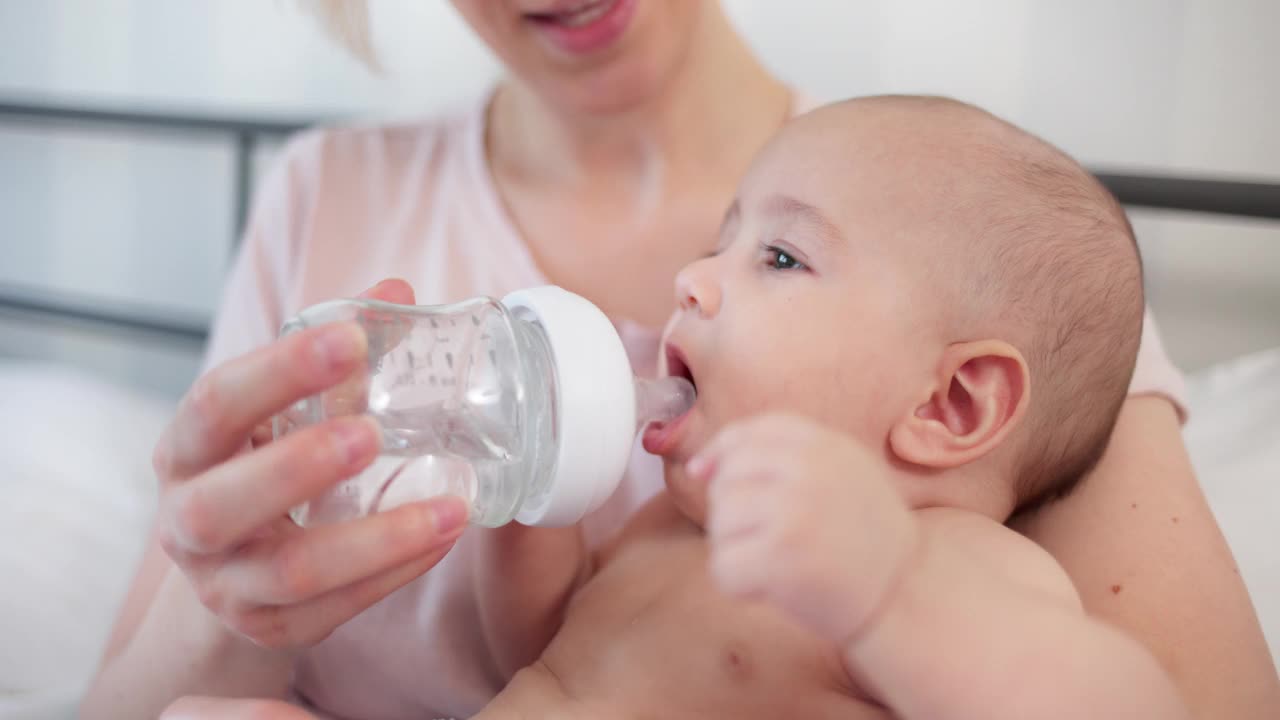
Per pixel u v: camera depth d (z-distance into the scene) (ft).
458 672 2.54
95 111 6.09
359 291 3.03
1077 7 4.04
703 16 2.88
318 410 1.77
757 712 1.97
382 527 1.61
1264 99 3.81
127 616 2.76
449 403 1.90
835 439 1.43
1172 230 4.00
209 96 6.08
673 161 2.92
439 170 3.18
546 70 2.52
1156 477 2.34
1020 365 2.13
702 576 2.15
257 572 1.64
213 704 1.83
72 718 2.88
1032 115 4.16
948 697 1.48
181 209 6.21
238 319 3.16
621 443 1.89
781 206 2.26
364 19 3.39
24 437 4.67
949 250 2.18
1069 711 1.48
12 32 6.62
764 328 2.15
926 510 2.12
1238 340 3.95
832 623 1.44
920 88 4.33
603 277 2.85
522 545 2.35
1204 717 2.00
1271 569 2.76
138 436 4.89
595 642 2.16
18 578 3.77
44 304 6.48
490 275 2.89
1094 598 2.17
